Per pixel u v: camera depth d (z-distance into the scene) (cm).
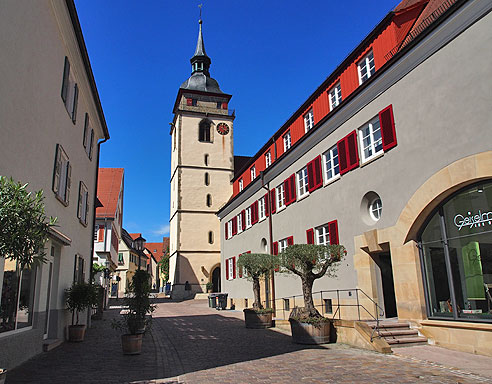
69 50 1241
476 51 956
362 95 1378
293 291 1947
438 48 1064
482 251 942
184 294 4312
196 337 1421
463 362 833
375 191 1307
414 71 1154
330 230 1568
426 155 1092
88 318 1792
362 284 1353
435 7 1236
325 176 1683
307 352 1031
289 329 1566
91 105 1677
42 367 879
